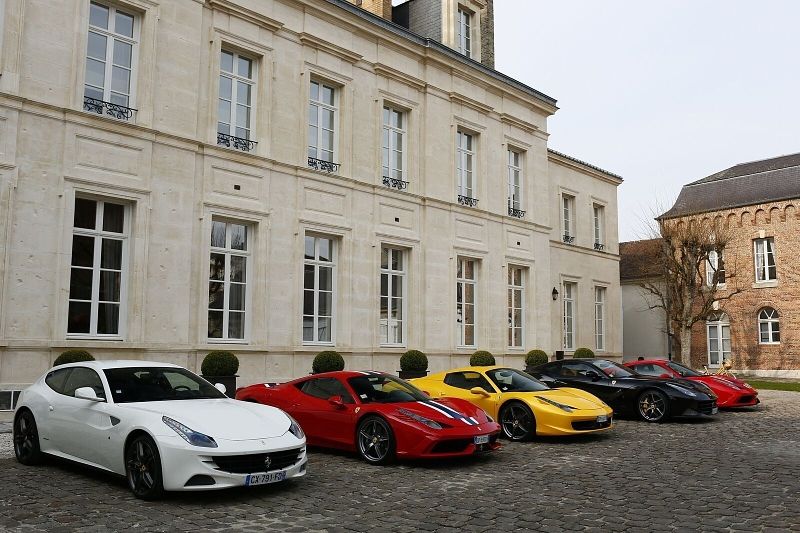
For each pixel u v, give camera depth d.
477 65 22.45
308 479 8.05
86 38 13.46
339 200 18.02
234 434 6.86
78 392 7.42
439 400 9.90
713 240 33.25
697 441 11.50
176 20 14.91
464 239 21.67
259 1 16.61
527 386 12.23
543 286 24.73
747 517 6.38
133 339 13.64
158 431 6.71
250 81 16.62
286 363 16.42
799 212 33.75
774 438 11.90
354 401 9.59
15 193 12.29
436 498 7.13
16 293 12.17
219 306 15.52
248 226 16.27
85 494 6.99
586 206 29.56
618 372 15.40
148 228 14.05
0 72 12.21
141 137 14.07
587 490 7.56
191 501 6.77
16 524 5.84
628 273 37.94
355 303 18.17
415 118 20.61
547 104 25.41
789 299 33.81
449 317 20.86
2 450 9.48
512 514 6.47
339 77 18.36
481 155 22.80
